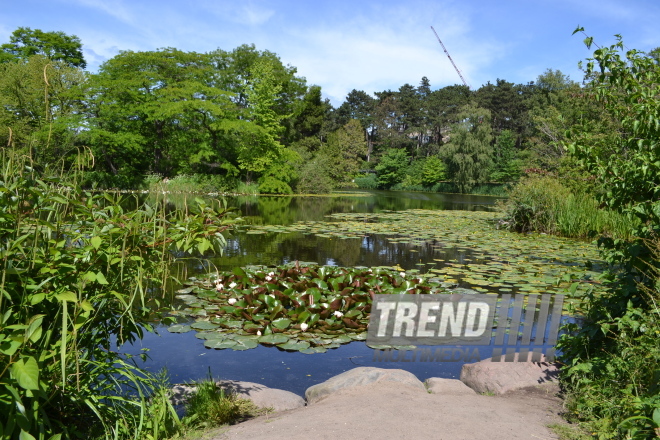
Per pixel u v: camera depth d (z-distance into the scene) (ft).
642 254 10.07
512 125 186.91
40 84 69.36
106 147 90.48
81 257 7.33
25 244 7.57
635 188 10.75
